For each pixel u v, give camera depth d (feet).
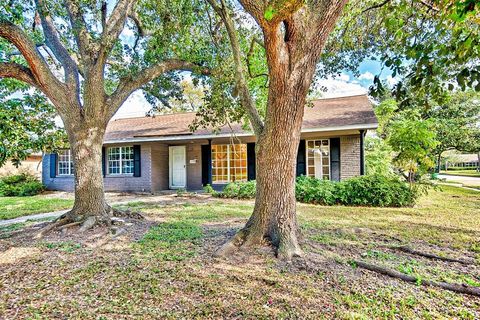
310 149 37.70
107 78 25.21
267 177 13.29
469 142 57.31
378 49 18.95
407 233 16.80
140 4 20.67
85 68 18.95
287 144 12.93
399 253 13.26
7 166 49.52
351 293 9.27
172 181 46.14
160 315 7.97
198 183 44.47
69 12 18.80
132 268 11.41
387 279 10.42
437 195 36.06
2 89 20.34
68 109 18.39
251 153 41.55
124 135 43.50
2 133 18.94
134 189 42.80
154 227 18.61
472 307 8.50
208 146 43.01
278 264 11.51
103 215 18.83
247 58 20.66
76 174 18.71
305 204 28.68
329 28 11.60
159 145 44.47
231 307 8.38
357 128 31.01
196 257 12.51
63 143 24.58
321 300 8.79
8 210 27.76
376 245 14.32
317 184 30.50
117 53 20.01
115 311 8.21
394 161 36.60
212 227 18.49
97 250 13.89
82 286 9.87
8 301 8.86
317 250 13.08
